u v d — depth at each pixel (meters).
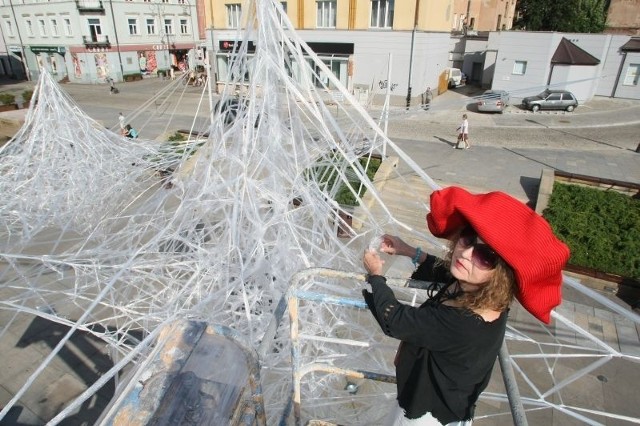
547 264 1.52
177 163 11.81
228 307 4.57
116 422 1.77
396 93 27.22
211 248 5.68
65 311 8.22
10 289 8.78
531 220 1.57
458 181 15.05
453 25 36.31
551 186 13.52
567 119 24.45
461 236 1.75
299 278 2.15
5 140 21.47
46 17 39.28
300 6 27.98
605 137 21.03
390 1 25.86
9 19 42.22
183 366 1.99
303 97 4.65
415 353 1.88
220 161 5.58
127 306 6.07
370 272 2.10
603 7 36.47
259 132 5.01
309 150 6.44
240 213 4.96
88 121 14.09
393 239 2.49
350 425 4.18
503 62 27.67
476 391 1.81
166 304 5.31
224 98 5.21
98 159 12.26
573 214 11.84
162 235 5.74
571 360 7.48
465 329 1.63
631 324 8.47
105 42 39.41
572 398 6.78
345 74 28.47
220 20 29.58
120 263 6.94
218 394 1.88
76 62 39.53
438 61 30.34
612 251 10.22
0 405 6.68
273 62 4.68
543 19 35.94
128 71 41.75
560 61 26.66
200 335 2.14
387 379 2.36
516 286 1.61
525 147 19.45
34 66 42.91
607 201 12.70
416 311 1.74
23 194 11.38
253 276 4.63
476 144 19.86
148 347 3.09
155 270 6.43
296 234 5.22
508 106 27.50
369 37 26.78
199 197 5.28
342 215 9.98
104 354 7.54
